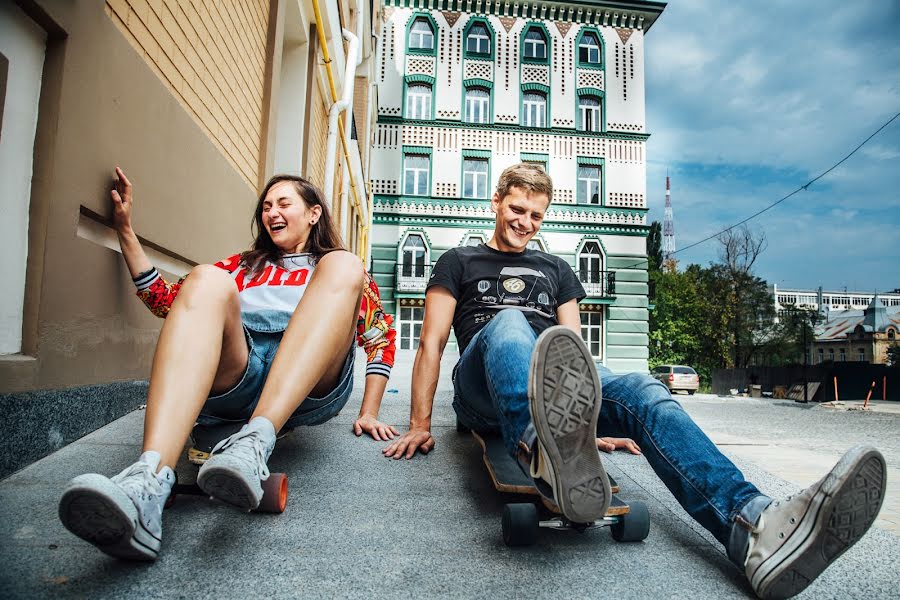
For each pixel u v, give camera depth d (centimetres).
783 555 113
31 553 122
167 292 195
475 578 125
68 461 178
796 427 1077
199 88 312
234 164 387
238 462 112
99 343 214
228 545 133
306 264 195
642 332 2312
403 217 2273
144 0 240
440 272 224
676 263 5075
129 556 115
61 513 99
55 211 175
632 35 2425
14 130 163
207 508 154
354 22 1038
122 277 231
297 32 621
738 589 125
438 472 202
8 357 165
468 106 2353
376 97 1934
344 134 912
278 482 153
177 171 271
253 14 423
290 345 141
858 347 6400
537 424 115
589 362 118
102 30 197
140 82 228
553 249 2312
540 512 159
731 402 2103
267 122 455
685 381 2816
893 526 251
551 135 2348
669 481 142
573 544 147
